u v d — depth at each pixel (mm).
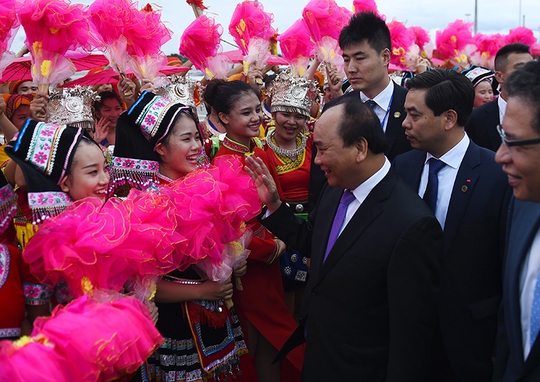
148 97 2523
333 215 2314
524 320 1736
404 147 3170
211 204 2299
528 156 1565
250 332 3090
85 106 3139
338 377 2131
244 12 3936
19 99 4109
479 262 2326
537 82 1537
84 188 2100
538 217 1726
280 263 3359
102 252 1874
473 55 6805
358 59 3213
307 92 3346
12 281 1949
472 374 2324
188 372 2420
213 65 3842
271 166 3295
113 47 2996
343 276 2115
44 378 1481
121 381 2242
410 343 1987
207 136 3836
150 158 2492
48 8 2686
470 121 3756
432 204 2447
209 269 2385
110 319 1701
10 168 2289
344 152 2100
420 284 1998
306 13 3783
